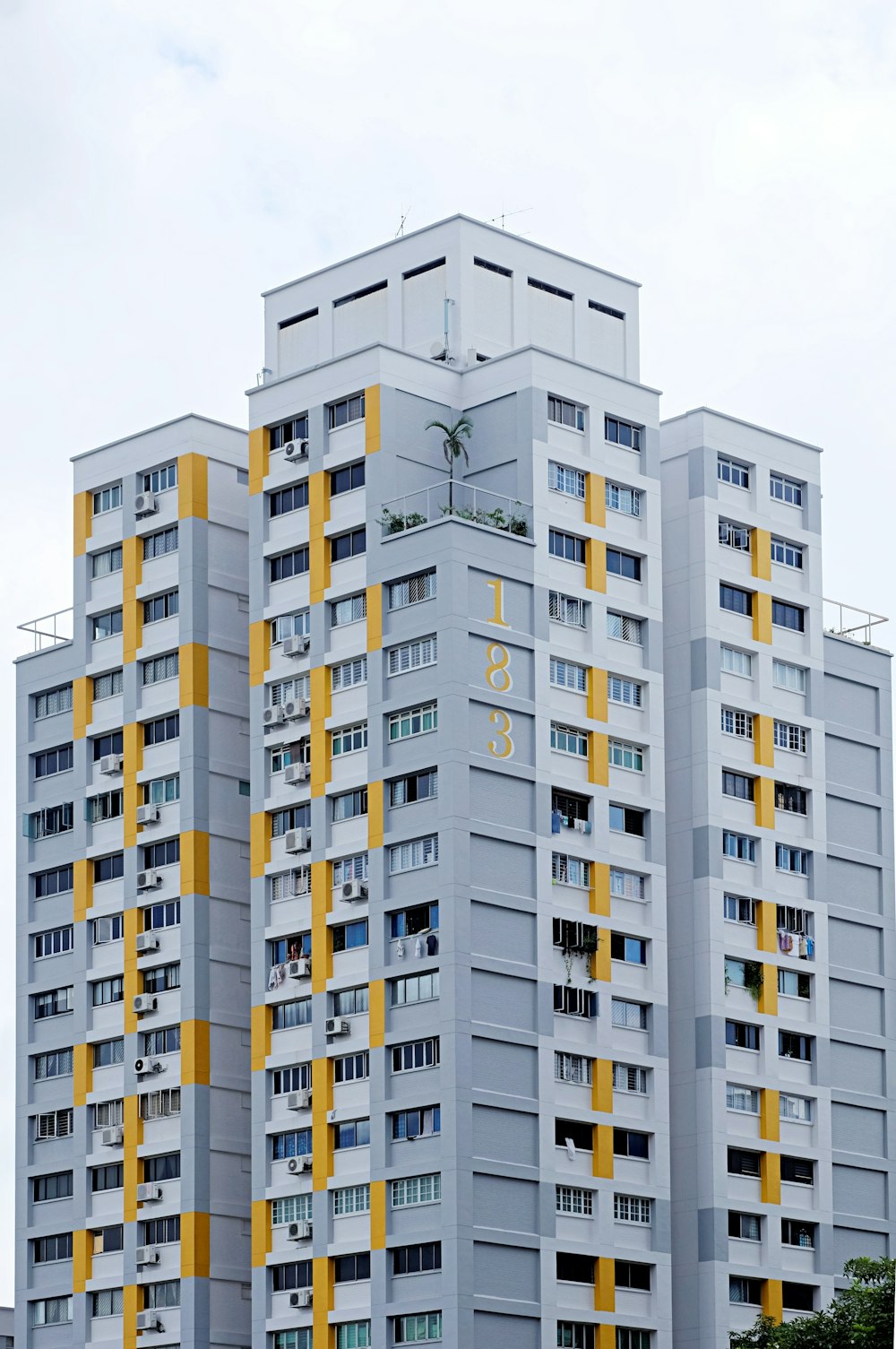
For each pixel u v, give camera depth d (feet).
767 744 374.02
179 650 368.48
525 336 374.63
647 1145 344.49
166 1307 351.46
